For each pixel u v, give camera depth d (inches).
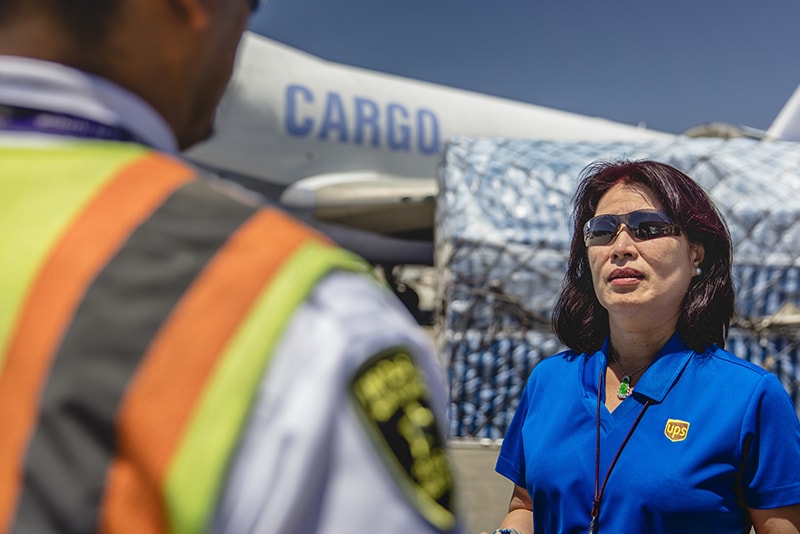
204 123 28.2
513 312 193.2
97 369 19.3
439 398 23.0
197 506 18.2
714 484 58.5
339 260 21.5
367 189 474.3
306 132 472.4
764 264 183.8
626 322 66.4
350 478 19.3
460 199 205.0
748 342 179.5
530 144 220.5
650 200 66.7
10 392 19.9
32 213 21.6
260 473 18.6
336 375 19.4
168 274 20.3
